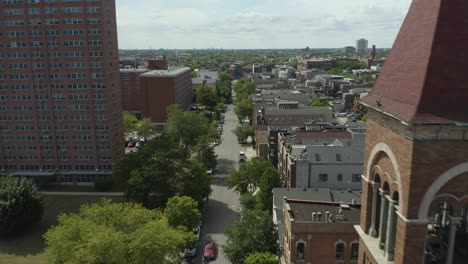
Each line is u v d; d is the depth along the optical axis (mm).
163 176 83688
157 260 49594
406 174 18797
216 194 97125
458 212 18750
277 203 65312
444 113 17891
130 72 188750
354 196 65250
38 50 101562
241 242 57188
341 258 48781
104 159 107125
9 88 103750
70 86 103250
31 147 107125
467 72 18516
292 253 48906
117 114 110562
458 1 19141
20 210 74688
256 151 128250
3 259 67750
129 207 59281
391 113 19703
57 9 99500
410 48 20781
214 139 136625
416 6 21328
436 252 21453
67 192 99750
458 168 18125
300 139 91750
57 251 50250
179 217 67438
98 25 99938
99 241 46906
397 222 19875
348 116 162375
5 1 99625
